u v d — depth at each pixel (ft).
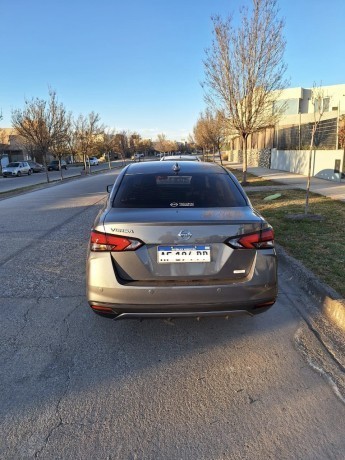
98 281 9.39
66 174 132.87
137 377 8.96
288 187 46.03
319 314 12.16
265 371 9.14
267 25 46.26
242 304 9.36
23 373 9.15
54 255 19.38
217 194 11.18
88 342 10.59
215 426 7.36
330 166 53.36
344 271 14.61
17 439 7.09
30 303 13.28
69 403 8.07
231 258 9.32
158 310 9.25
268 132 100.12
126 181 12.14
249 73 48.01
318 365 9.36
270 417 7.58
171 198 10.91
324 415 7.61
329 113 67.82
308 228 22.27
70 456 6.68
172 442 6.98
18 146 202.49
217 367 9.34
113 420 7.56
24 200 46.26
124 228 9.29
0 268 17.25
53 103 90.99
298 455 6.65
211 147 156.25
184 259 9.20
